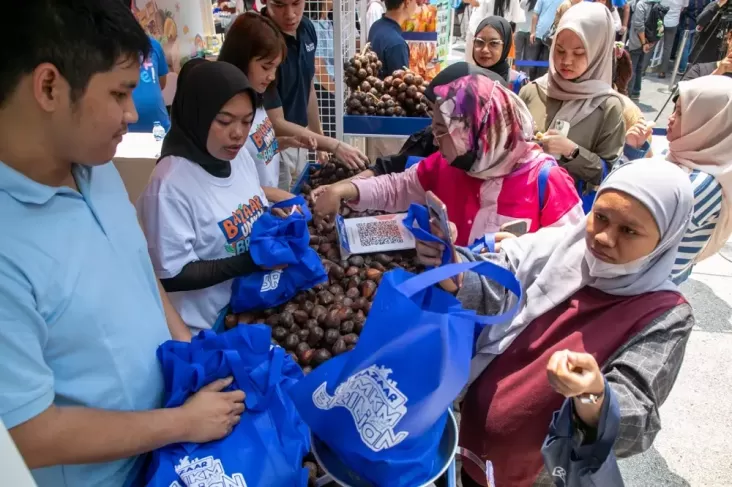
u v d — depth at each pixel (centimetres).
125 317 92
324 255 182
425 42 434
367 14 523
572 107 242
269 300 160
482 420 127
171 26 379
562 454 104
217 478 91
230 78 146
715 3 367
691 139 203
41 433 75
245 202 170
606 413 95
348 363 95
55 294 78
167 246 147
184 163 152
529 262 131
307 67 285
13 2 69
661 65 743
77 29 71
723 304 325
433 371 89
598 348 113
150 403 98
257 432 98
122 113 81
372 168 229
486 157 155
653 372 105
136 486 97
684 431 242
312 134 247
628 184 105
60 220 81
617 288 115
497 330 127
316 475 111
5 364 72
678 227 106
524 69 614
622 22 626
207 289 158
